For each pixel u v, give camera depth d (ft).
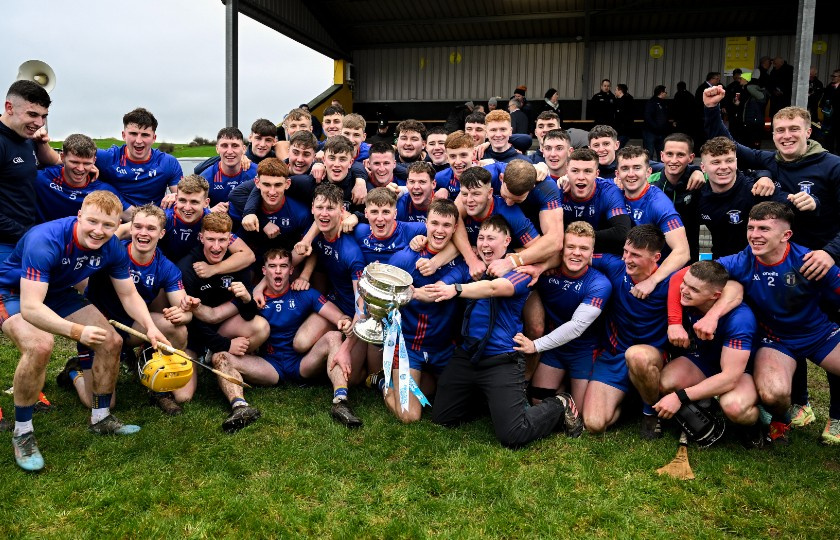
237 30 43.68
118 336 13.21
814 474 12.03
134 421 13.92
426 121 63.82
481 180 13.91
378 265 14.14
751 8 53.78
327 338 15.87
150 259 14.58
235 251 16.03
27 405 11.79
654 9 55.26
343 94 65.00
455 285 13.92
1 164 14.92
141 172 18.51
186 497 10.79
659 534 9.98
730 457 12.60
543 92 62.75
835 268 12.80
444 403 13.99
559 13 57.47
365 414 14.65
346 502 10.88
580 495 11.12
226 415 14.34
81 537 9.70
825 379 18.16
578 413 14.10
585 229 13.87
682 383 13.51
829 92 41.47
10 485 11.05
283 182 15.93
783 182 15.67
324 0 56.49
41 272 11.80
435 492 11.27
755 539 9.94
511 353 13.57
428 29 61.77
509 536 9.95
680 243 14.42
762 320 13.65
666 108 46.52
